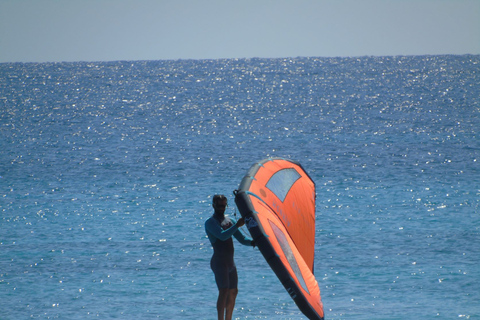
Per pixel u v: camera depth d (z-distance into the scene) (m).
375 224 70.31
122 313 41.81
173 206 82.69
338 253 58.03
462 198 84.44
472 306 42.28
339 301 44.12
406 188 92.75
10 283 49.19
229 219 29.72
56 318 40.78
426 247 59.53
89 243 63.16
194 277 51.12
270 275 50.66
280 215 24.98
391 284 48.00
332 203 82.69
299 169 30.80
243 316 41.06
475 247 59.00
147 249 60.75
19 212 78.81
